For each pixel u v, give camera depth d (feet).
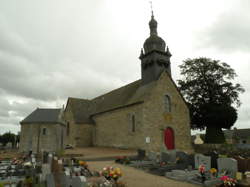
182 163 52.08
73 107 122.83
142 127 78.38
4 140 197.67
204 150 95.30
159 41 93.61
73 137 112.37
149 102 81.46
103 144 103.09
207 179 36.17
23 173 38.06
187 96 114.62
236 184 32.48
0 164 45.70
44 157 47.93
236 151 81.66
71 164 45.14
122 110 92.73
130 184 34.47
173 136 85.51
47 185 29.68
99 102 125.70
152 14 101.76
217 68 112.47
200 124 114.32
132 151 78.38
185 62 119.55
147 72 92.63
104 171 33.47
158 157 57.11
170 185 34.14
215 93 109.09
